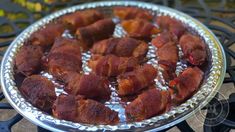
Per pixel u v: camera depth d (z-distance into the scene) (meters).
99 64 0.66
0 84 0.65
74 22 0.76
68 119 0.58
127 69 0.66
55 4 0.90
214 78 0.63
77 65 0.67
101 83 0.62
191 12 0.85
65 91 0.64
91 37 0.73
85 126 0.56
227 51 0.73
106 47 0.70
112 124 0.57
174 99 0.61
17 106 0.60
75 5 0.87
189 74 0.62
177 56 0.69
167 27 0.76
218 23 0.97
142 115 0.58
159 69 0.67
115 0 0.89
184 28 0.75
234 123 0.58
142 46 0.70
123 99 0.62
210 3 1.00
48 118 0.57
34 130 0.73
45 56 0.71
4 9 0.88
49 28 0.75
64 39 0.71
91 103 0.59
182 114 0.58
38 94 0.61
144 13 0.79
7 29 0.94
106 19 0.76
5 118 0.79
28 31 0.76
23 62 0.68
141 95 0.60
